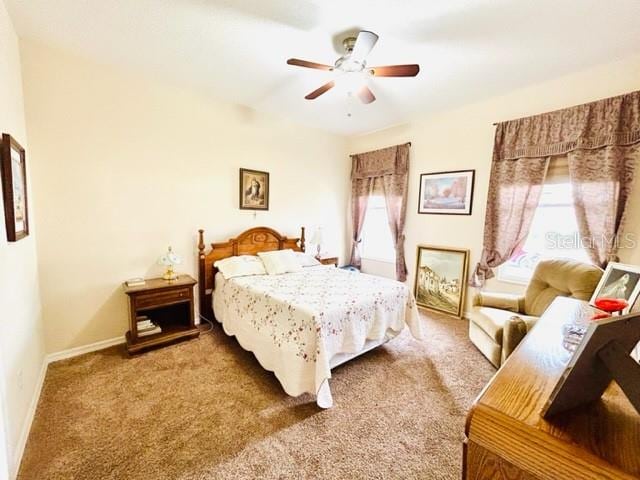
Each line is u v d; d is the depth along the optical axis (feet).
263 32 6.74
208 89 9.97
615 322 1.93
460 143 11.28
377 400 6.46
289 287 8.57
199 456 4.85
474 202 10.99
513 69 8.18
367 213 15.61
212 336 9.64
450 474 4.60
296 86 9.61
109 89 8.41
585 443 1.78
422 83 9.07
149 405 6.10
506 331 7.06
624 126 7.53
